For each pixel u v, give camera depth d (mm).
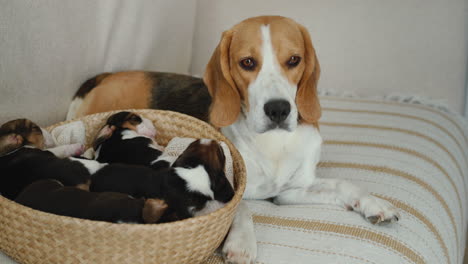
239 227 1681
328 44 3752
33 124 1947
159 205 1502
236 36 2014
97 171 1767
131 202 1500
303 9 3760
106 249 1348
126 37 2893
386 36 3650
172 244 1383
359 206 1880
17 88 2170
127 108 2721
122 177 1702
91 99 2619
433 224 1921
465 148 3031
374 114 3176
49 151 1908
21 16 2098
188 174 1612
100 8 2625
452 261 1896
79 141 2174
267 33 1925
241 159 1808
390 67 3672
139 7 2934
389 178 2221
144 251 1366
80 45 2525
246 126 2086
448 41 3539
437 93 3613
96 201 1497
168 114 2211
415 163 2406
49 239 1365
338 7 3711
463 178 2633
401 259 1621
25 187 1665
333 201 2012
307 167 2123
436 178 2316
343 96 3729
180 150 2037
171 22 3396
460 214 2271
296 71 1993
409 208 1955
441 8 3533
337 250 1629
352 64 3734
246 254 1550
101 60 2758
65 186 1633
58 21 2314
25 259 1464
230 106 2057
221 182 1666
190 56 3941
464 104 3604
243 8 3852
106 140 2082
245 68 1956
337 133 2834
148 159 1967
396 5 3617
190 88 2715
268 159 2066
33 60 2219
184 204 1576
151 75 2809
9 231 1428
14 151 1837
